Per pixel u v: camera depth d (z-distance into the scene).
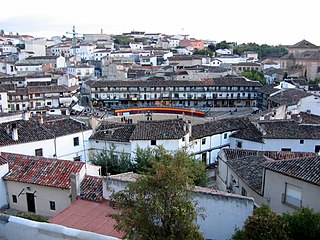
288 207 28.52
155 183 17.19
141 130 53.25
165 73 140.00
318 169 27.31
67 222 25.25
